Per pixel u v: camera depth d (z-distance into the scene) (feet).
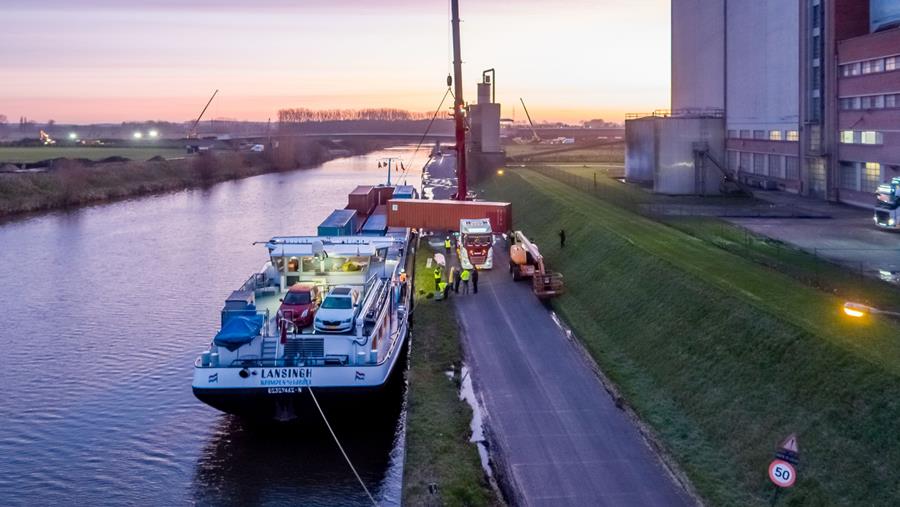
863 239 165.58
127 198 423.23
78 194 397.60
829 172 229.04
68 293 190.29
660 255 145.48
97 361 137.39
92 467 95.81
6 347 145.89
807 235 171.94
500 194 355.56
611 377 109.50
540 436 90.27
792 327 92.48
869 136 206.80
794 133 246.88
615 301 140.36
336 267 135.13
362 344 102.53
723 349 99.66
